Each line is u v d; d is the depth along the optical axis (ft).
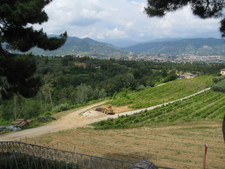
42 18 36.65
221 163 48.78
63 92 266.98
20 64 33.78
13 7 32.17
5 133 96.99
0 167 33.27
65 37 39.47
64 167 34.78
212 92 201.05
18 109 203.00
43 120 121.90
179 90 225.76
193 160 50.83
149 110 137.18
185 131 82.74
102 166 38.01
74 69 449.89
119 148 61.67
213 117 113.50
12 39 35.73
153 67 552.41
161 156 53.83
